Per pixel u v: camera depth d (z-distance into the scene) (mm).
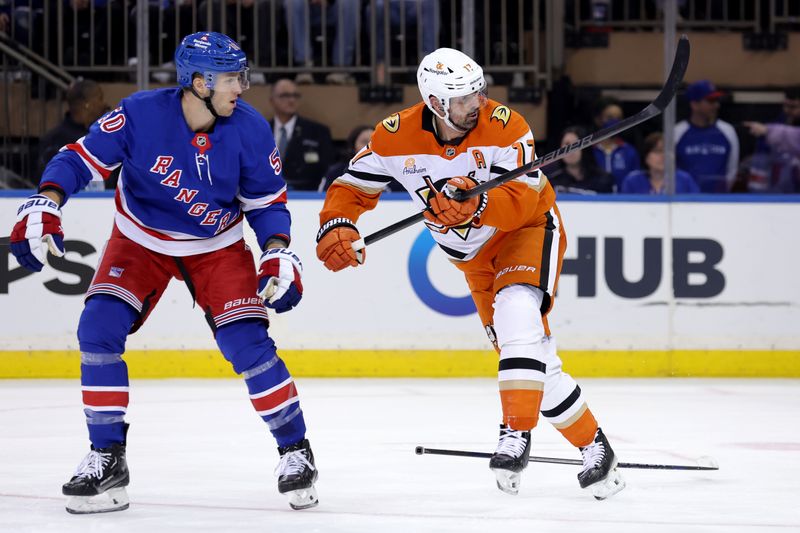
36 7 26953
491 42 28094
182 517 9336
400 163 10469
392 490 10812
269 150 9883
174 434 14984
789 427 16016
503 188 10086
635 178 25109
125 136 9562
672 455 13289
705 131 26562
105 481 9438
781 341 23656
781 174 27672
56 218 9281
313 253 23016
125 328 9766
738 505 10062
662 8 29469
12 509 9695
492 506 9945
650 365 23516
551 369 10445
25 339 22719
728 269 23641
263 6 27469
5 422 16203
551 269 10531
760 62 29625
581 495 10586
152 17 27375
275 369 9797
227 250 10031
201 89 9367
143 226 9867
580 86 29484
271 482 11211
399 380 22672
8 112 26281
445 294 23188
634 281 23484
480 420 16688
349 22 27594
